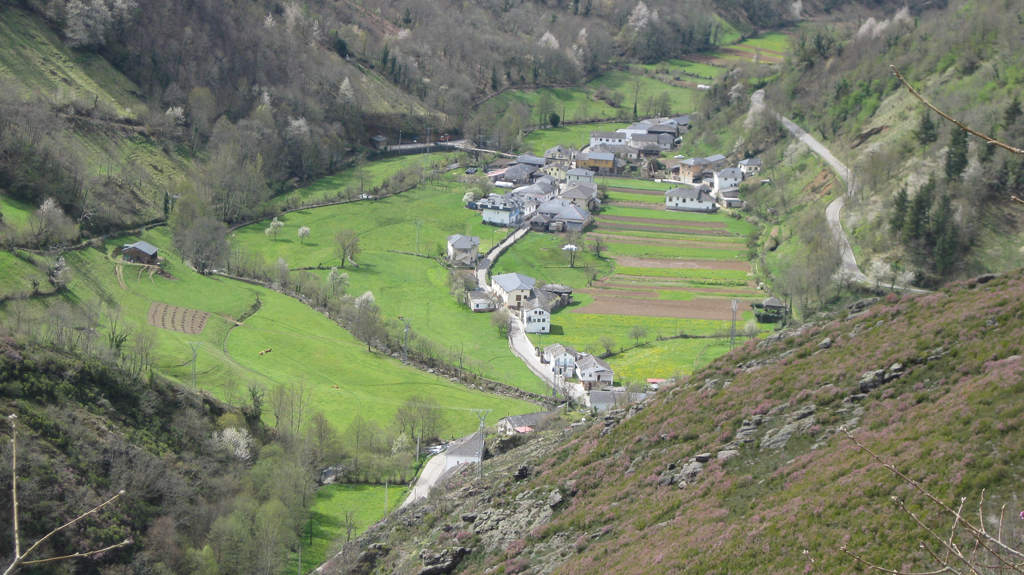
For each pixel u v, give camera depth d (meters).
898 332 83.50
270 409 143.38
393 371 167.00
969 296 84.19
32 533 91.56
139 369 130.12
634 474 84.25
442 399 156.12
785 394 83.50
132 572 94.38
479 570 80.00
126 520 100.06
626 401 129.62
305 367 164.00
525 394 161.38
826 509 61.78
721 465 77.19
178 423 123.81
